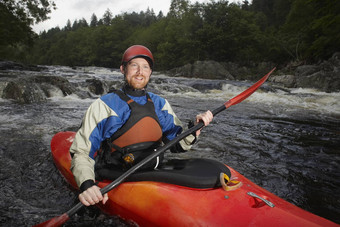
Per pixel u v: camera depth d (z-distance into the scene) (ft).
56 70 63.31
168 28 136.56
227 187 4.90
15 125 14.19
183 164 5.68
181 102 28.02
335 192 7.79
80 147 5.25
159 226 4.54
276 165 9.80
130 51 5.80
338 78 50.62
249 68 110.83
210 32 113.60
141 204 4.92
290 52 101.14
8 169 8.70
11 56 88.12
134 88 5.85
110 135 5.59
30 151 10.36
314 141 13.14
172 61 130.21
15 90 22.26
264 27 181.47
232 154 10.87
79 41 236.02
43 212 6.32
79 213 6.13
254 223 4.13
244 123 17.11
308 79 55.83
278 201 4.89
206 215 4.35
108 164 5.79
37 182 7.86
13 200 6.85
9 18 66.69
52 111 18.51
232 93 41.45
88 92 28.73
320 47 73.61
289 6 168.35
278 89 46.52
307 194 7.64
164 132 6.48
